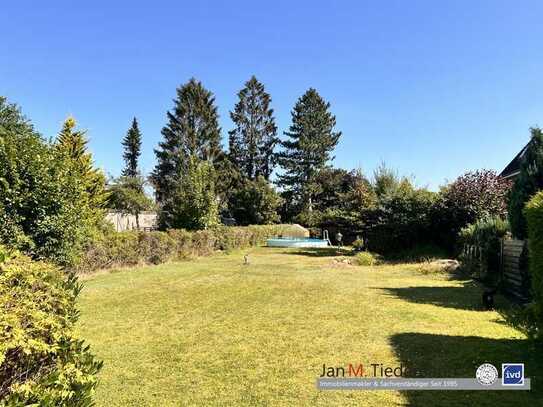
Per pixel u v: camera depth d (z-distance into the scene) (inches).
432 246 707.4
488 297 305.7
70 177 431.2
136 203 1393.9
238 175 1916.8
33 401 71.8
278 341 227.3
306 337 233.8
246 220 1681.8
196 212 971.3
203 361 197.9
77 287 116.5
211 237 863.7
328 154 2159.2
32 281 97.7
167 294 377.7
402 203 731.4
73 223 428.8
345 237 1173.1
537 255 199.6
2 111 713.6
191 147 1829.5
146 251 637.9
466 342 217.8
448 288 398.3
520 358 190.2
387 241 740.7
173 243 705.0
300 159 2121.1
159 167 1839.3
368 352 205.9
